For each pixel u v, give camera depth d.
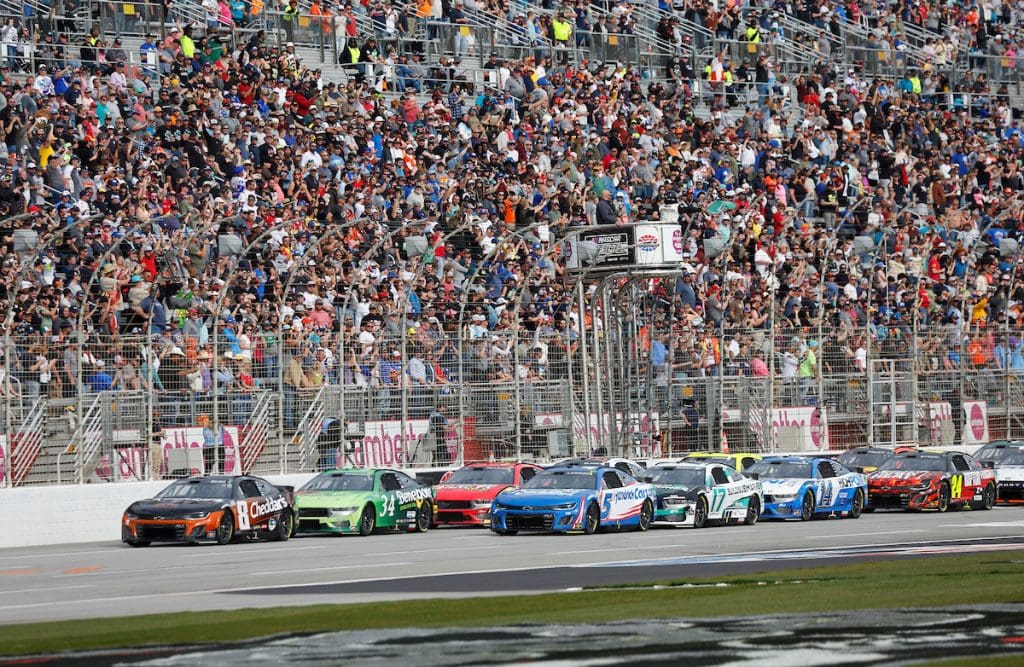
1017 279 153.50
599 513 97.56
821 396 128.62
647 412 120.56
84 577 68.88
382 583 64.75
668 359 121.75
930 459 121.19
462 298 112.44
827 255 133.25
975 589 59.56
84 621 51.47
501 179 134.12
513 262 125.19
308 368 104.75
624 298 123.31
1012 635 46.41
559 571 70.12
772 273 131.88
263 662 41.72
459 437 111.31
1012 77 194.00
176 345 99.00
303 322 109.94
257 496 93.75
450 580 66.00
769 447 125.50
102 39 130.88
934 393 134.38
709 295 133.00
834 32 184.25
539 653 43.03
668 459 120.69
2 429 92.00
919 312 144.38
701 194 147.75
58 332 98.56
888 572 67.44
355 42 146.12
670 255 117.69
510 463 109.31
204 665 41.38
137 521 90.25
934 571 67.62
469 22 156.50
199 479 93.75
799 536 93.81
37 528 92.50
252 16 141.12
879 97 175.38
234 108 125.31
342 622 50.25
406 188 128.25
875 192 160.62
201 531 89.38
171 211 112.75
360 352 108.38
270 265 111.94
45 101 116.00
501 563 74.75
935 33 195.62
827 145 164.12
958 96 185.38
